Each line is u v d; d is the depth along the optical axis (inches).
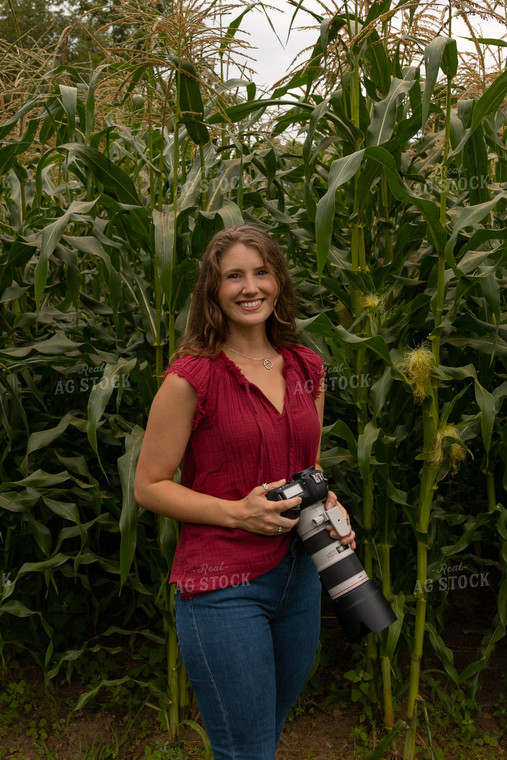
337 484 99.1
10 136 124.6
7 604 99.0
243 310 61.1
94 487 98.0
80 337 111.5
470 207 75.4
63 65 105.1
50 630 101.2
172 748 94.0
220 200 90.4
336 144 123.2
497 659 115.6
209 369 60.0
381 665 97.4
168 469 61.7
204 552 60.4
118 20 82.0
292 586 64.4
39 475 92.8
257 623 60.5
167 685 103.0
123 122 126.8
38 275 76.9
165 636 105.3
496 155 108.6
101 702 106.7
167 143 109.7
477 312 95.7
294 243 109.0
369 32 79.1
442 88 103.7
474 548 133.0
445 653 90.6
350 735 96.7
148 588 105.7
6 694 107.1
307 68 93.9
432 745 90.5
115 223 91.7
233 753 61.1
